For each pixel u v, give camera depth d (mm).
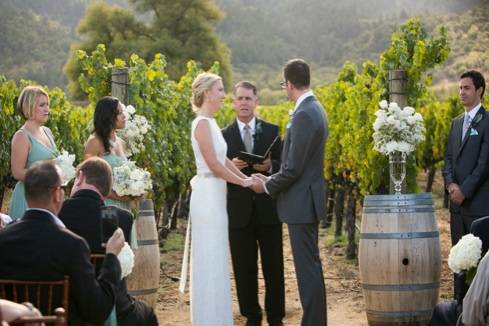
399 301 6984
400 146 7352
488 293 4738
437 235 7086
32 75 83000
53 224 4172
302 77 6344
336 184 14055
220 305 6289
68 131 13594
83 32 65625
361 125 10500
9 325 3148
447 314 5703
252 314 7289
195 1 65375
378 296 7051
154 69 12336
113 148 6590
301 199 6305
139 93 10805
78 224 4730
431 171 20062
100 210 4801
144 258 6930
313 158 6336
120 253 4973
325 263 11594
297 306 8539
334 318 7941
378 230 7000
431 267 6996
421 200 7012
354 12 102625
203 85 6246
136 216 6824
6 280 4016
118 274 4402
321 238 14500
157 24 65188
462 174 7371
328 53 94938
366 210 7117
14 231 4141
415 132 7477
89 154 6477
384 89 9820
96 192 4836
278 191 6344
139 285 6953
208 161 6215
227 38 105438
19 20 91875
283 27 106875
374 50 90625
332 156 13898
